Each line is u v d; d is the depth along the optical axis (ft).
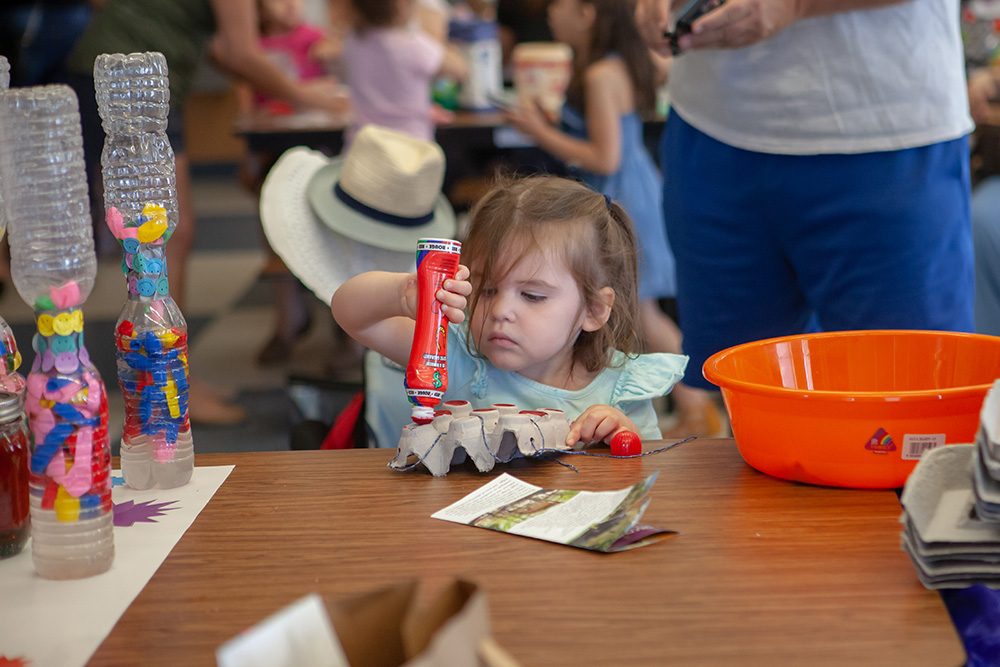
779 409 3.45
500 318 4.47
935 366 4.00
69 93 2.89
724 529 3.18
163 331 3.60
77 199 2.91
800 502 3.39
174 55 10.32
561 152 11.19
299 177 6.79
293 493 3.59
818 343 4.08
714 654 2.48
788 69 5.26
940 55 5.18
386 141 6.92
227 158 30.50
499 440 3.74
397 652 2.23
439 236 7.35
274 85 11.72
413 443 3.71
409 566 2.98
